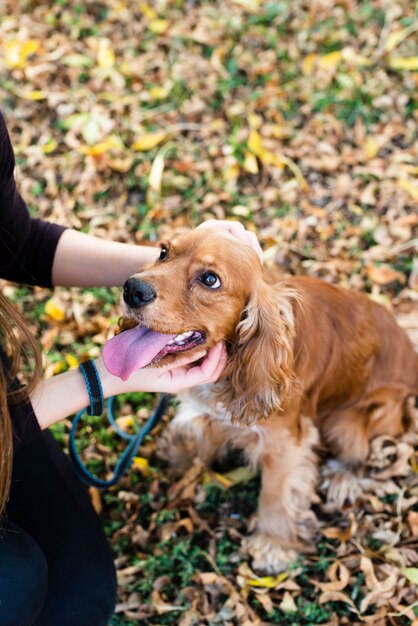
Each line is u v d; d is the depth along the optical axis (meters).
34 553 1.00
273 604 1.18
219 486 1.30
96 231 1.56
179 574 1.22
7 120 1.71
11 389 1.08
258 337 1.07
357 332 1.23
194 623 1.17
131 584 1.21
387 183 1.59
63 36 1.89
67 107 1.72
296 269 1.50
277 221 1.56
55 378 1.04
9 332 0.99
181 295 1.03
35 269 1.16
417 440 1.31
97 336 1.43
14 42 1.84
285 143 1.67
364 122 1.68
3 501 0.97
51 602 1.06
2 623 0.96
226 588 1.19
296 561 1.22
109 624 1.18
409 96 1.70
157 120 1.71
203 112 1.72
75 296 1.48
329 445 1.33
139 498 1.29
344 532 1.24
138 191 1.62
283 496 1.22
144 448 1.35
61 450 1.17
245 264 1.05
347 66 1.77
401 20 1.85
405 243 1.51
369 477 1.29
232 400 1.13
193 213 1.57
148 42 1.86
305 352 1.16
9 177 1.06
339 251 1.51
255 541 1.24
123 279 1.17
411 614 1.15
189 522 1.26
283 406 1.15
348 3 1.89
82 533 1.10
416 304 1.44
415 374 1.32
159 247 1.15
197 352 1.06
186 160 1.64
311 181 1.61
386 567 1.19
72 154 1.66
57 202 1.60
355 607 1.16
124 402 1.38
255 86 1.76
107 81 1.79
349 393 1.27
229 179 1.60
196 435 1.29
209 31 1.86
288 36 1.86
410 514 1.23
